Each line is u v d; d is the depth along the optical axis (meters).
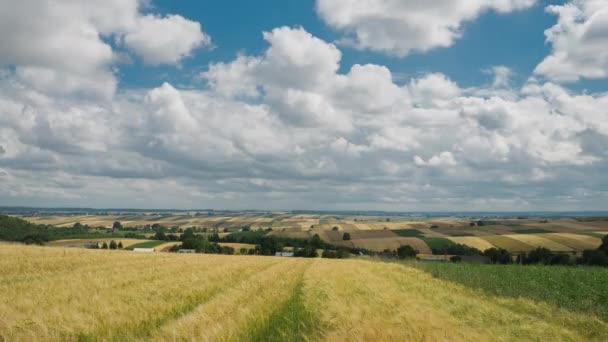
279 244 103.38
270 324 9.20
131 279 17.89
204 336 7.27
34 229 107.88
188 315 9.00
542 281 20.97
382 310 9.28
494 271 26.72
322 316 8.80
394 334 6.98
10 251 34.25
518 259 72.31
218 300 11.39
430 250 91.88
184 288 14.93
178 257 38.50
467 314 10.85
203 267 26.09
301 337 8.02
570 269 25.94
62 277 17.75
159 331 8.25
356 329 7.16
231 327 8.03
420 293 15.73
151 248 99.62
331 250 100.62
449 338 7.28
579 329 11.89
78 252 39.19
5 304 10.26
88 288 14.16
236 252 103.06
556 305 16.17
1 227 99.69
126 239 110.19
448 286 20.73
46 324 8.29
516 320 10.52
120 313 9.87
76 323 8.62
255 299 12.04
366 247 102.12
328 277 19.75
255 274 22.41
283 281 18.66
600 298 16.69
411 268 34.56
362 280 18.38
